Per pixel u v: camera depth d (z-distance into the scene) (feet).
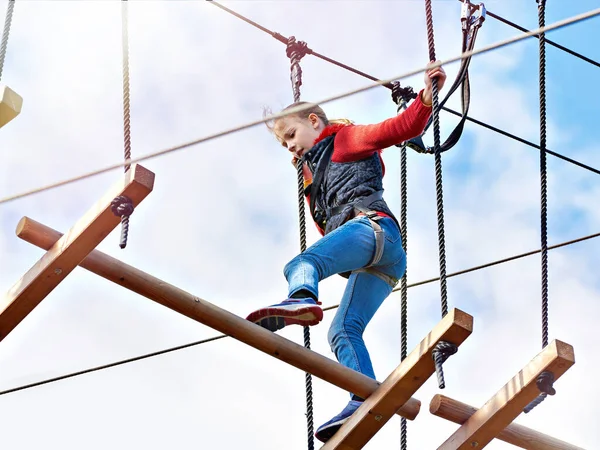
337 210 16.74
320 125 17.49
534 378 14.71
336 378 14.74
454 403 15.44
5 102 13.04
